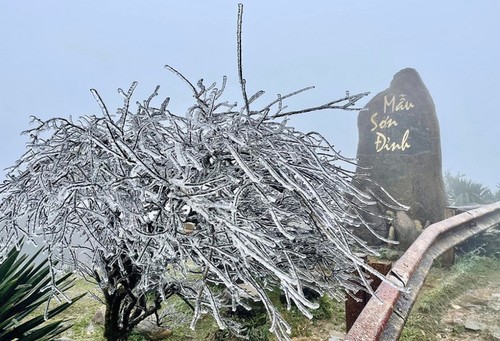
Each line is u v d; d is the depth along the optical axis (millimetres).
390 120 5852
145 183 1245
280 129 1253
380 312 1624
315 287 1410
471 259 4578
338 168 1416
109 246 1350
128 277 1589
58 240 1118
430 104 5598
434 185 5395
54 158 1265
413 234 5121
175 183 1012
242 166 925
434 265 4488
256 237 902
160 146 1271
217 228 1097
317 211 1075
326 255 1458
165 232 1045
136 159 1019
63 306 1651
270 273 1321
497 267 4523
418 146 5559
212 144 1172
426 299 3383
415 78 5824
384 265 2188
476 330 2875
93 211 1160
